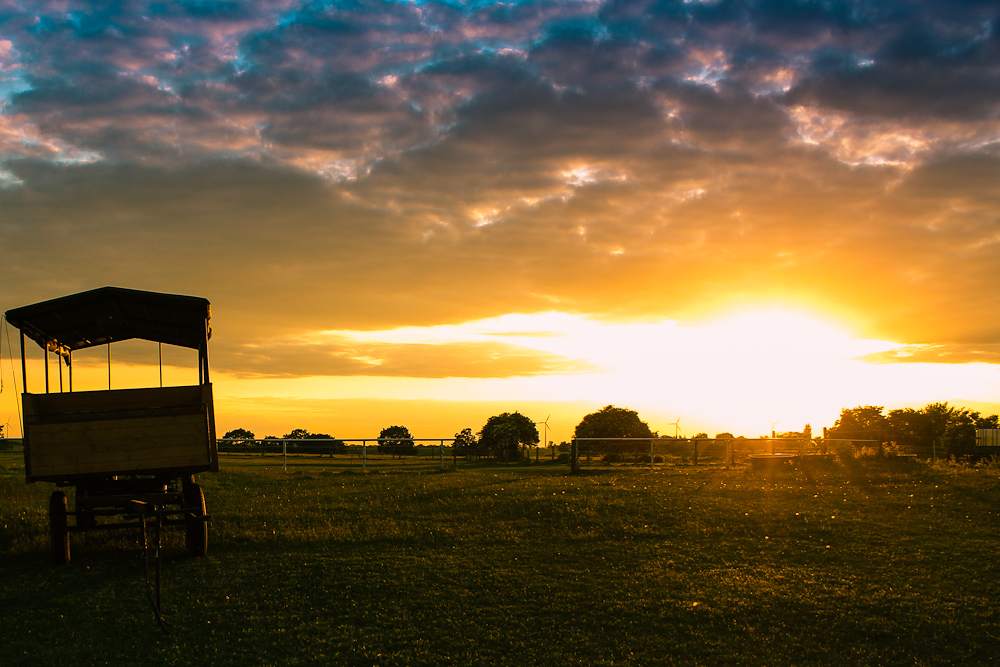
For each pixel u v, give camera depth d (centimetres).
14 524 1499
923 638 899
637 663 829
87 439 1160
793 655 854
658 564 1212
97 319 1326
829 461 2475
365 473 2488
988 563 1212
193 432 1190
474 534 1422
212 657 834
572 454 2483
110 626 927
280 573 1151
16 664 814
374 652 847
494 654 846
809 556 1262
